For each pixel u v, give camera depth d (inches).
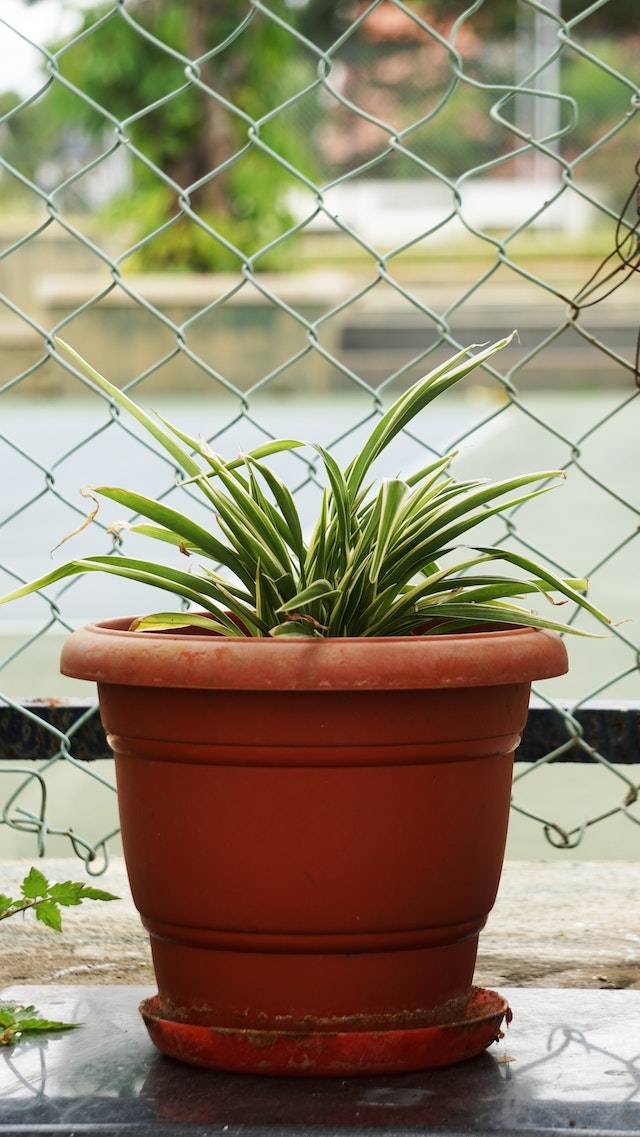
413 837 51.0
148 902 52.4
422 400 53.4
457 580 53.6
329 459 51.9
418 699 50.4
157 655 50.4
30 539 213.2
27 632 149.6
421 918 51.3
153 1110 50.7
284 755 50.5
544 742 67.2
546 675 51.5
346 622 52.9
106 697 52.4
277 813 50.7
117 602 168.9
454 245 623.2
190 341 491.8
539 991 57.4
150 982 59.6
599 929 63.4
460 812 51.6
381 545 51.7
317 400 468.4
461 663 50.1
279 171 546.6
